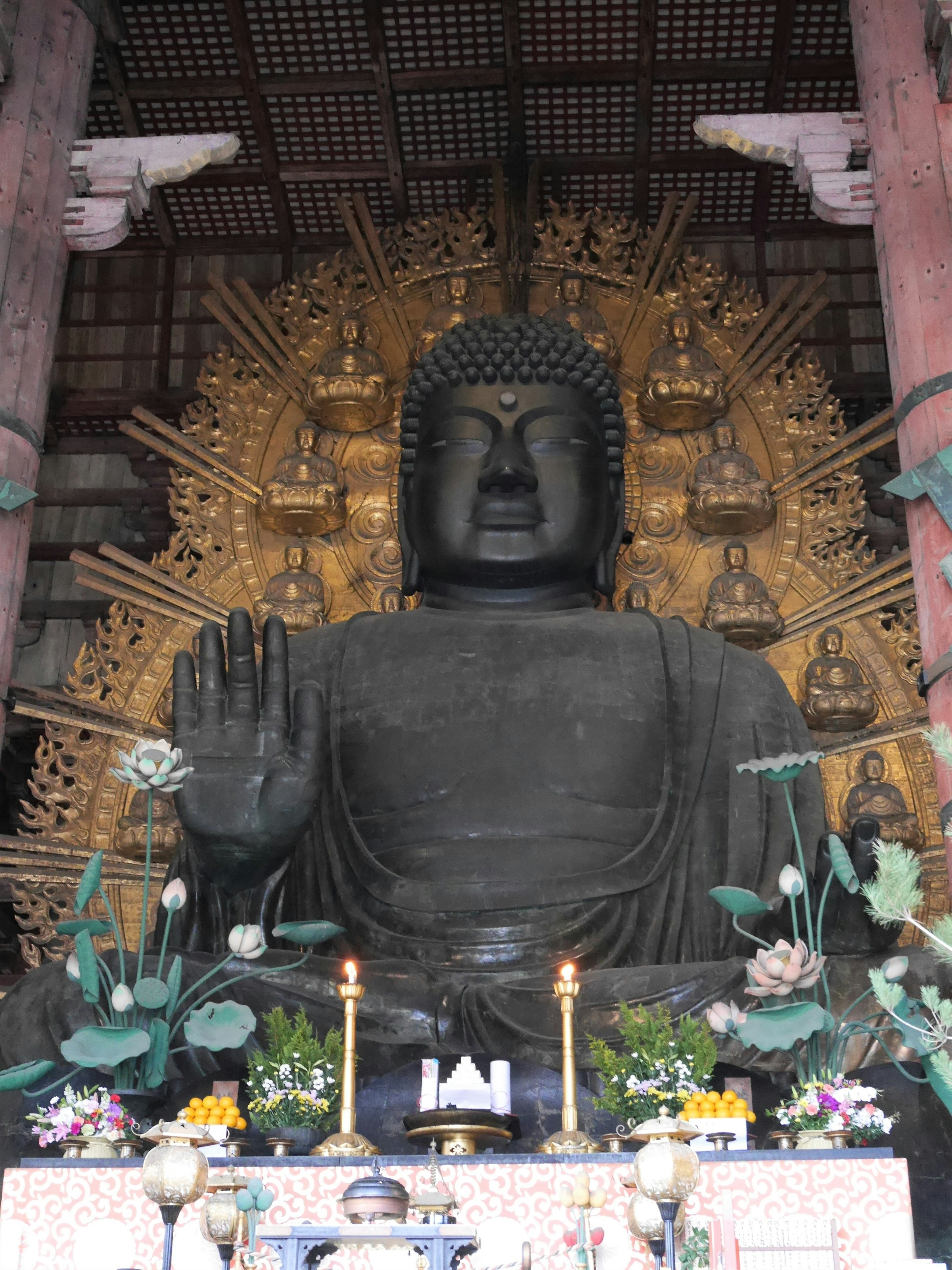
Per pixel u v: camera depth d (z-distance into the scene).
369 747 7.83
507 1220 4.66
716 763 7.85
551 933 7.02
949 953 4.63
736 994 6.45
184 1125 4.52
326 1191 4.75
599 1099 5.46
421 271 11.00
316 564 10.17
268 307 10.88
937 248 7.93
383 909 7.27
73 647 12.56
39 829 9.00
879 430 12.16
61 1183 4.80
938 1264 4.41
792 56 10.96
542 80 11.08
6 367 8.03
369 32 10.73
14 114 8.62
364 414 10.30
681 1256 4.45
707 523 9.95
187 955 6.49
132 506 12.59
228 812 6.50
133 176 8.76
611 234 11.06
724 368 10.54
